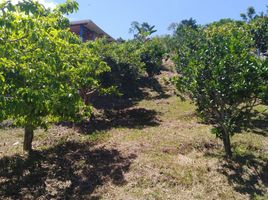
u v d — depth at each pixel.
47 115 12.26
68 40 10.12
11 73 8.23
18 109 7.96
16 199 10.11
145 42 32.75
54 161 12.88
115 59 21.69
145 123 17.58
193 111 19.05
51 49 8.30
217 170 11.02
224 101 11.64
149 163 11.62
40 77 8.27
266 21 22.53
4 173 11.98
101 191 10.15
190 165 11.39
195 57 12.40
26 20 7.25
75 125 17.64
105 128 17.00
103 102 23.78
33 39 7.59
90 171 11.61
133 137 14.95
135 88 26.64
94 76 17.42
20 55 7.98
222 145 13.23
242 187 10.05
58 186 10.80
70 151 13.88
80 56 12.99
